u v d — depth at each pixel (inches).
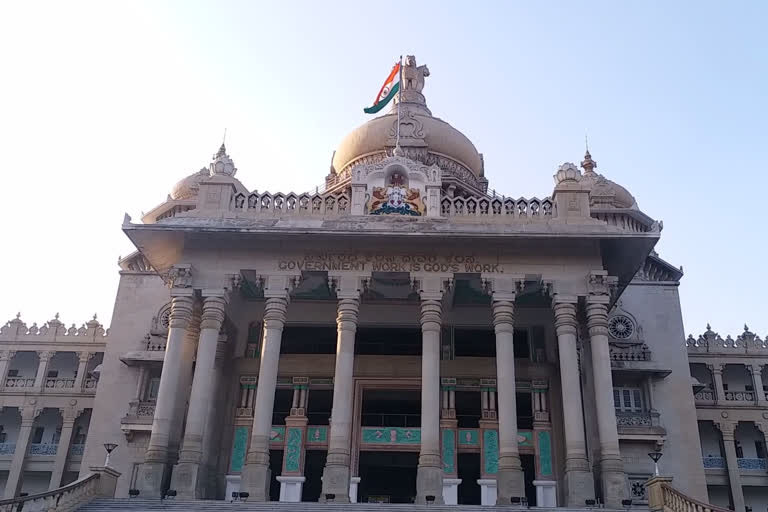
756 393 2015.3
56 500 1003.9
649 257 1763.0
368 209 1395.2
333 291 1509.6
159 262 1430.9
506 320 1293.1
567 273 1328.7
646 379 1658.5
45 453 2046.0
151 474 1196.5
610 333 1701.5
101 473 1136.8
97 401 1664.6
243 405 1499.8
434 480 1169.4
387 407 1503.4
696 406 1994.3
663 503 1048.2
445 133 1919.3
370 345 1546.5
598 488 1240.8
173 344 1289.4
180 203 1897.1
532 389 1496.1
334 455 1187.3
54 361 2183.8
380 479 1523.1
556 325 1304.1
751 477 1956.2
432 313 1296.8
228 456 1449.3
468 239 1322.6
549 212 1382.9
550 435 1453.0
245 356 1537.9
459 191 1812.3
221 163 1453.0
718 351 2053.4
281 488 1407.5
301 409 1485.0
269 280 1327.5
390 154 1811.0
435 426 1216.8
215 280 1334.9
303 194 1411.2
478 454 1449.3
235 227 1311.5
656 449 1583.4
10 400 2065.7
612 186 1982.0
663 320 1718.8
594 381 1264.8
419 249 1346.0
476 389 1502.2
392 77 1902.1
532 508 1067.9
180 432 1304.1
